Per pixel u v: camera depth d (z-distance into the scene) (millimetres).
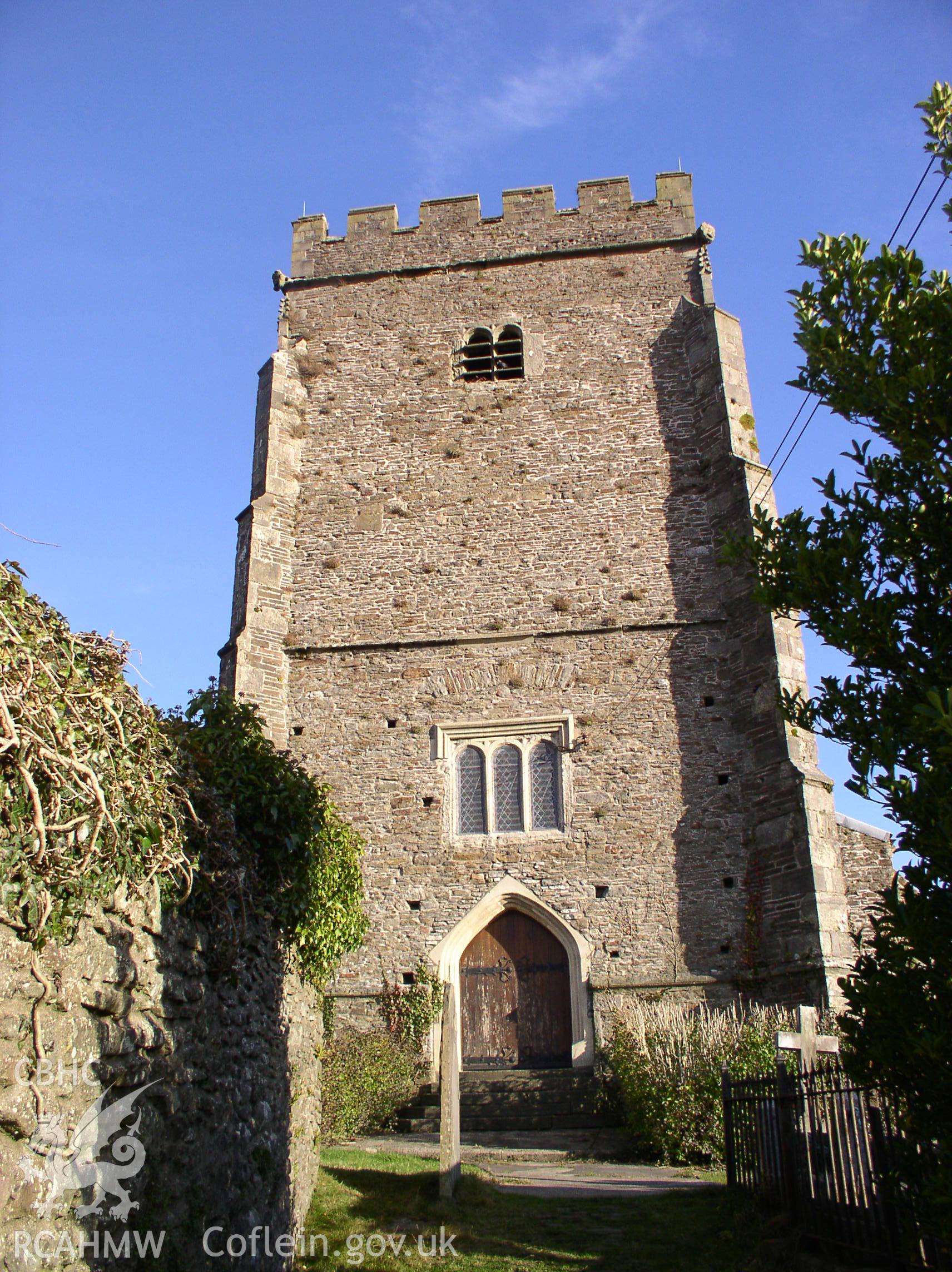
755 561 5977
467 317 17656
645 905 13836
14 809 3617
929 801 4570
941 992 4547
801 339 5906
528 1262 6414
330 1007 13266
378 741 15195
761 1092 7543
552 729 14922
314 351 17719
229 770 6262
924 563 5348
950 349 5328
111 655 4574
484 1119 12477
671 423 16391
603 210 17938
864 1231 5699
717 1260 6426
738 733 14367
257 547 16062
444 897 14320
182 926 5012
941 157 5828
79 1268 3744
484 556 16016
